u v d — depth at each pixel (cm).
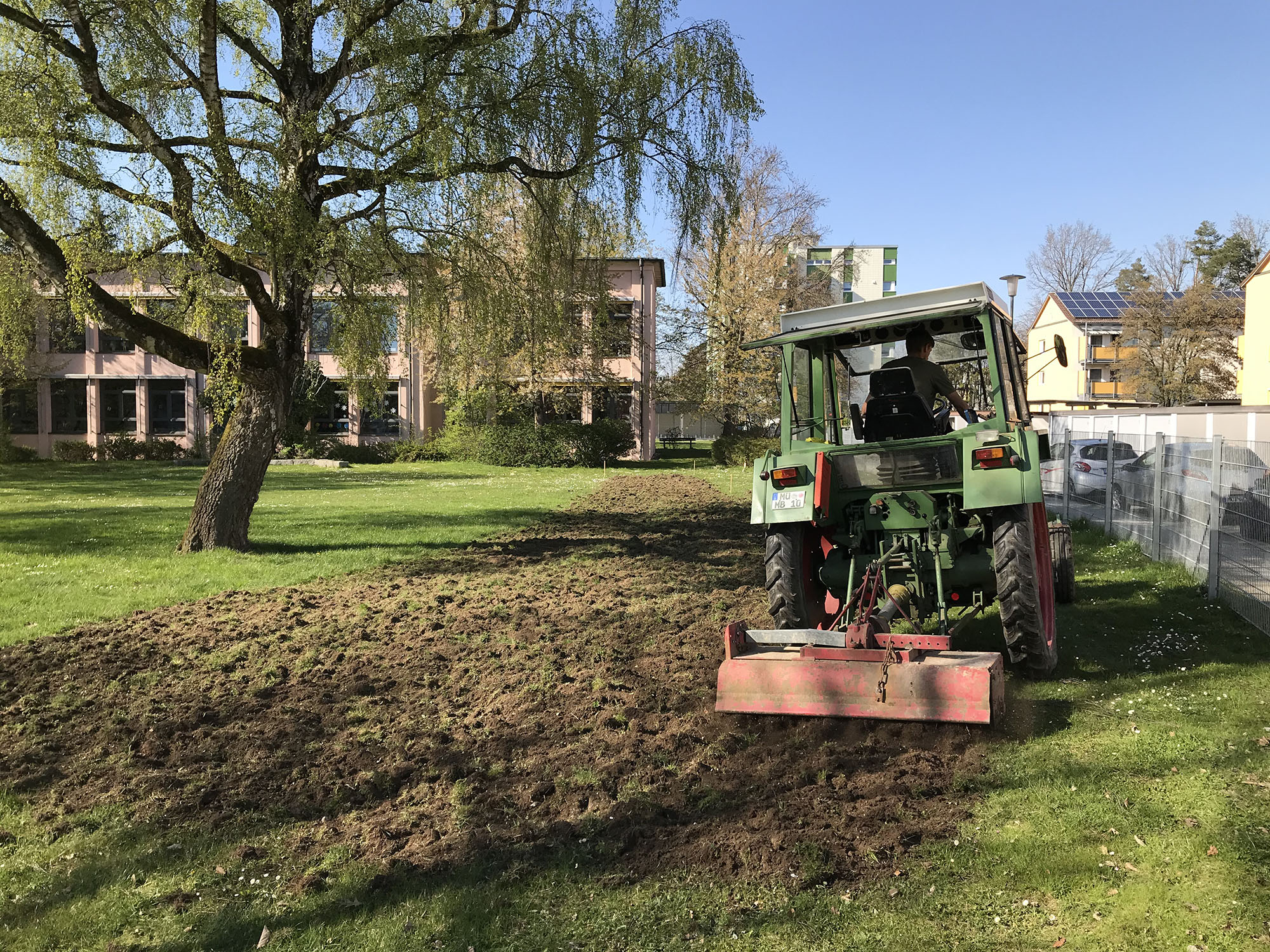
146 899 338
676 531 1516
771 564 600
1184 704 488
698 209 1274
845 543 607
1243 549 705
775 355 3609
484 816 396
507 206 1259
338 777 452
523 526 1593
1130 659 595
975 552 574
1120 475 1198
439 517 1719
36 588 955
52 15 1012
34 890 346
